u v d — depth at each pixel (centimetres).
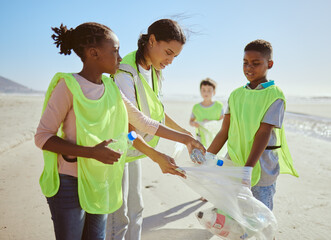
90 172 166
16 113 1145
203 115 518
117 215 229
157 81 255
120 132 182
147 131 204
